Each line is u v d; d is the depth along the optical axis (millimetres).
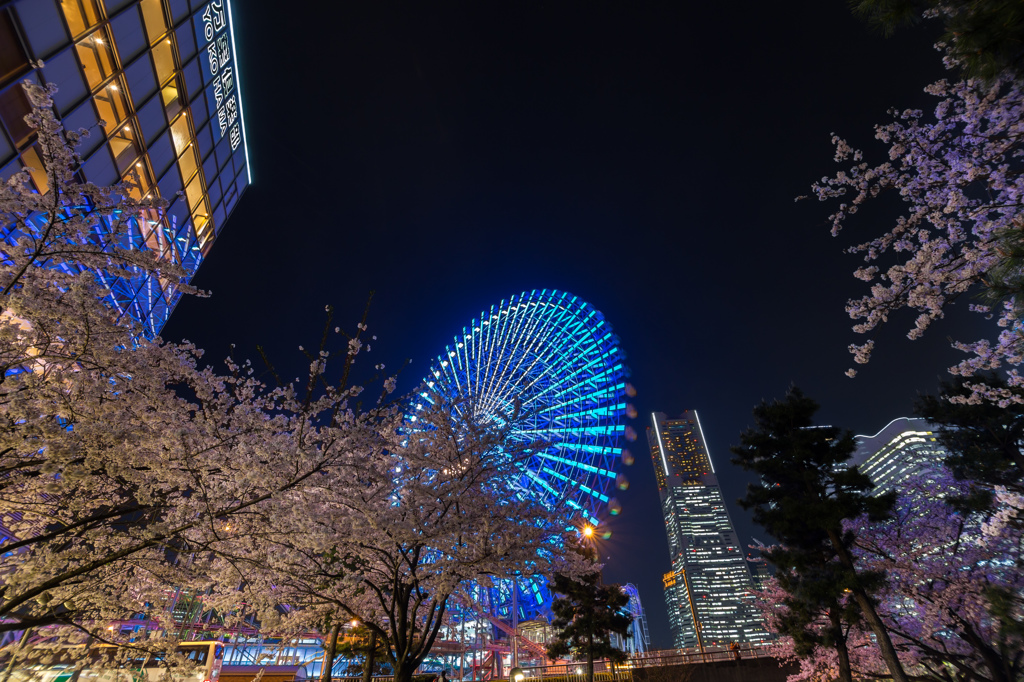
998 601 13758
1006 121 7020
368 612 16234
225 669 24984
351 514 11594
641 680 24359
